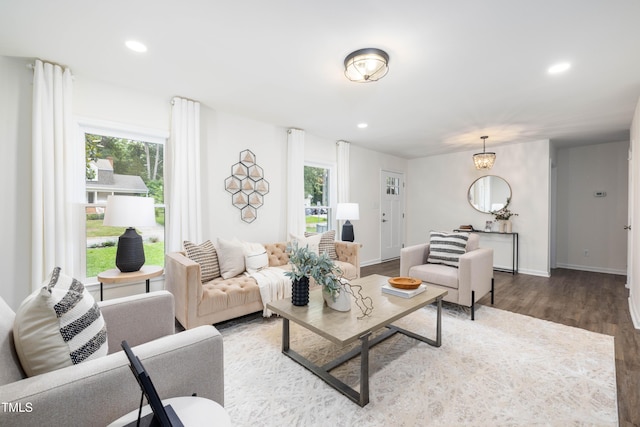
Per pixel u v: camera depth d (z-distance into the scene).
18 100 2.33
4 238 2.30
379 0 1.61
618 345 2.29
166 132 3.08
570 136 4.53
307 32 1.92
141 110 2.93
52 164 2.39
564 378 1.86
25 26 1.88
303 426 1.45
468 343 2.33
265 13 1.73
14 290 2.34
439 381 1.82
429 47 2.08
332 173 4.98
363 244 5.54
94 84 2.67
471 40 1.99
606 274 4.81
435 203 6.14
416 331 2.55
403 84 2.69
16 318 0.95
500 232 5.07
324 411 1.56
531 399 1.66
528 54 2.16
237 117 3.65
